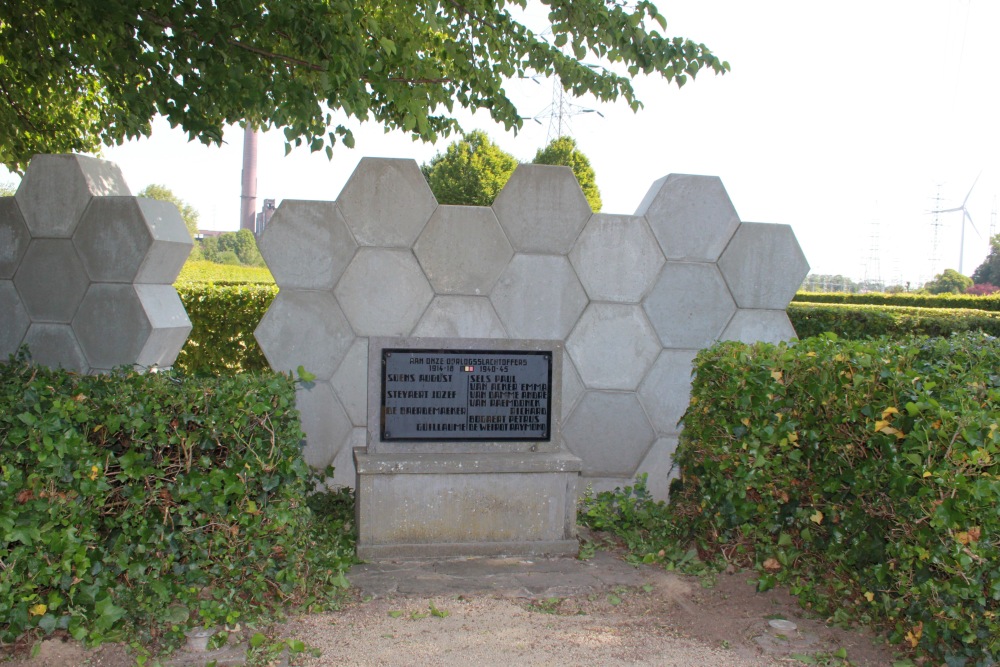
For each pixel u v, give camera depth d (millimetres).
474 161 32750
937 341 5586
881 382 4211
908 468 3893
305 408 6438
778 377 4875
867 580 4293
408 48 7250
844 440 4438
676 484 6359
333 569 4777
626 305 6723
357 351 6469
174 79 5977
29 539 3656
